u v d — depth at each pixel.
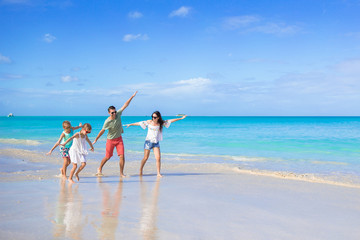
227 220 4.56
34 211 4.74
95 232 3.86
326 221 4.68
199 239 3.75
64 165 8.13
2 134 28.81
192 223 4.36
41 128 42.06
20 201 5.38
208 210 5.07
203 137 27.02
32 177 8.04
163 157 14.11
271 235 3.98
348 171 10.63
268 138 25.73
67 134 8.11
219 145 20.34
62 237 3.65
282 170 10.77
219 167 10.98
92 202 5.42
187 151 17.06
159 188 6.88
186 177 8.60
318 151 17.02
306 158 14.12
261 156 14.93
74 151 7.57
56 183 7.23
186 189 6.82
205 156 14.67
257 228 4.24
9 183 7.14
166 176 8.76
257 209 5.24
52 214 4.59
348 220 4.75
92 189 6.61
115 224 4.20
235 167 10.88
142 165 8.85
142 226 4.16
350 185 7.85
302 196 6.39
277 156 14.91
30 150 15.55
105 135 28.80
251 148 18.56
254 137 26.94
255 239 3.82
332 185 7.77
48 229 3.92
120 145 8.59
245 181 8.05
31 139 23.08
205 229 4.12
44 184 7.07
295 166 11.79
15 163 10.98
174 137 27.23
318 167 11.55
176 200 5.72
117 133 8.52
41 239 3.56
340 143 21.36
